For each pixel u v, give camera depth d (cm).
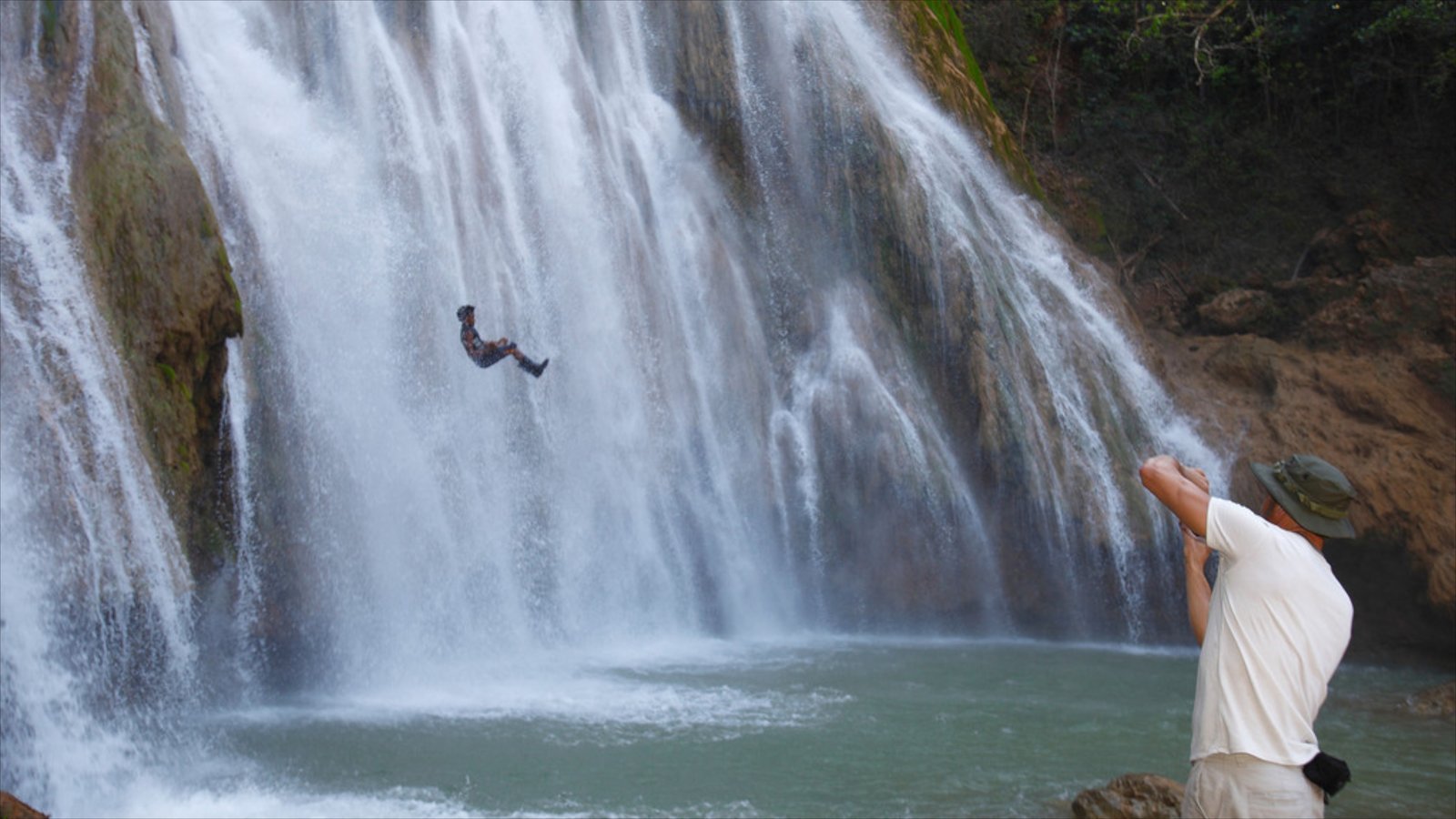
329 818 919
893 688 1442
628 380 1898
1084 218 2831
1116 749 1166
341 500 1517
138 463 1168
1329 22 2844
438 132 1814
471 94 1886
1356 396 2092
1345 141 2866
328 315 1586
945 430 2036
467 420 1700
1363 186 2778
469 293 1762
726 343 2008
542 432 1780
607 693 1365
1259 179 2877
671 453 1906
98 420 1145
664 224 2053
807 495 1973
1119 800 911
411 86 1825
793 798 979
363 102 1747
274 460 1448
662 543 1858
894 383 2030
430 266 1716
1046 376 2047
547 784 1005
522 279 1841
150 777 1032
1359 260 2667
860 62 2223
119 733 1106
